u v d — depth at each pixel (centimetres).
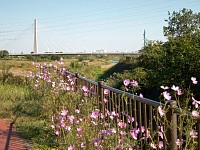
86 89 470
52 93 619
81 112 459
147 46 1432
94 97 490
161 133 294
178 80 1054
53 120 520
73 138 391
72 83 613
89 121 403
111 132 337
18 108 709
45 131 524
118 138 333
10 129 561
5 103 770
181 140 277
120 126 342
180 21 1836
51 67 826
